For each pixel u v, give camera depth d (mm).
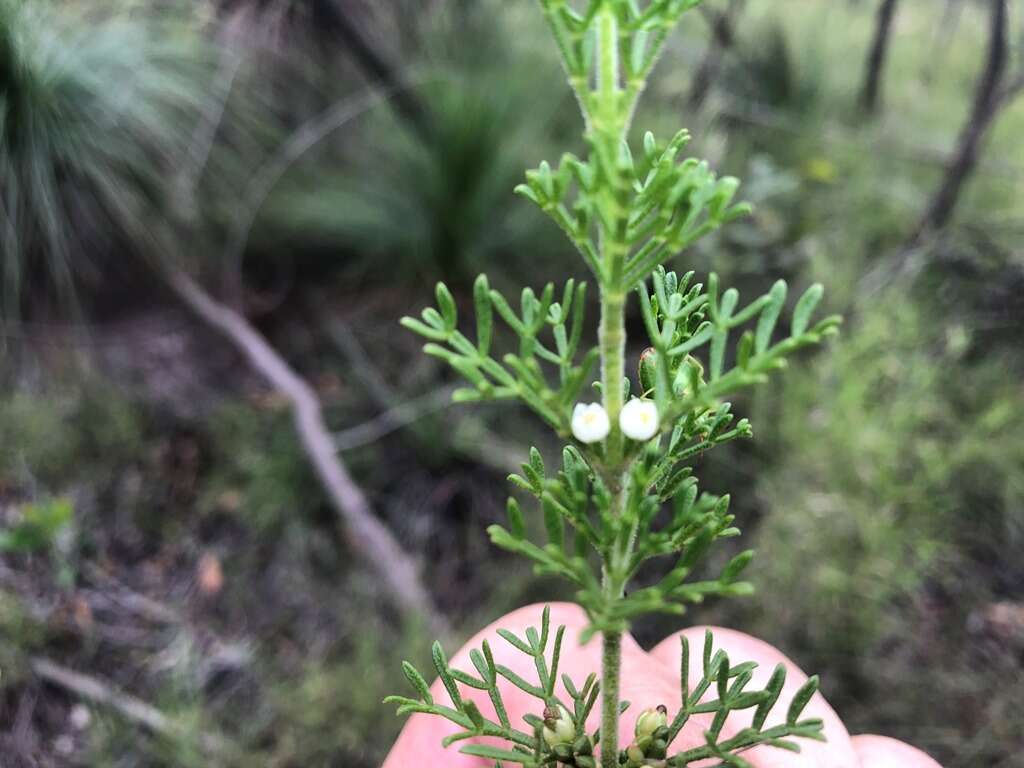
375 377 441
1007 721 317
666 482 96
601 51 72
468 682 100
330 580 384
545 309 74
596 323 419
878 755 177
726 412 94
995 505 366
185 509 405
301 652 359
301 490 407
